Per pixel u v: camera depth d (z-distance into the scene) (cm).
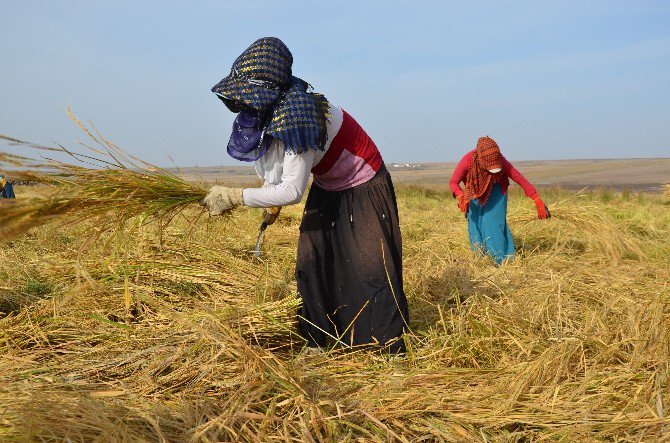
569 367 338
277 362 312
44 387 294
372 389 314
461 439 270
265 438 261
